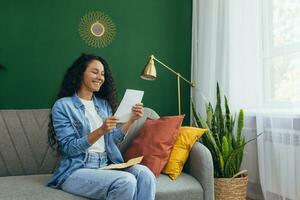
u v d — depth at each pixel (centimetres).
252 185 259
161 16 314
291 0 212
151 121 221
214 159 232
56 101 187
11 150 209
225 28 275
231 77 262
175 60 320
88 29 290
